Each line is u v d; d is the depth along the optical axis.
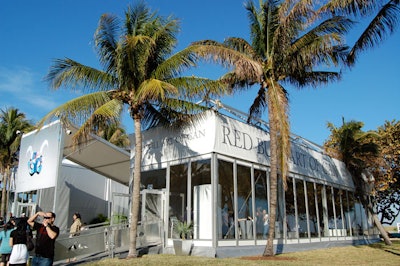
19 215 19.22
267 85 15.38
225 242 14.08
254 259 13.15
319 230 20.59
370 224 28.03
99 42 13.50
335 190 23.73
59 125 16.39
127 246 13.77
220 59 13.58
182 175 15.53
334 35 13.95
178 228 14.71
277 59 15.27
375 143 25.53
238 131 16.12
